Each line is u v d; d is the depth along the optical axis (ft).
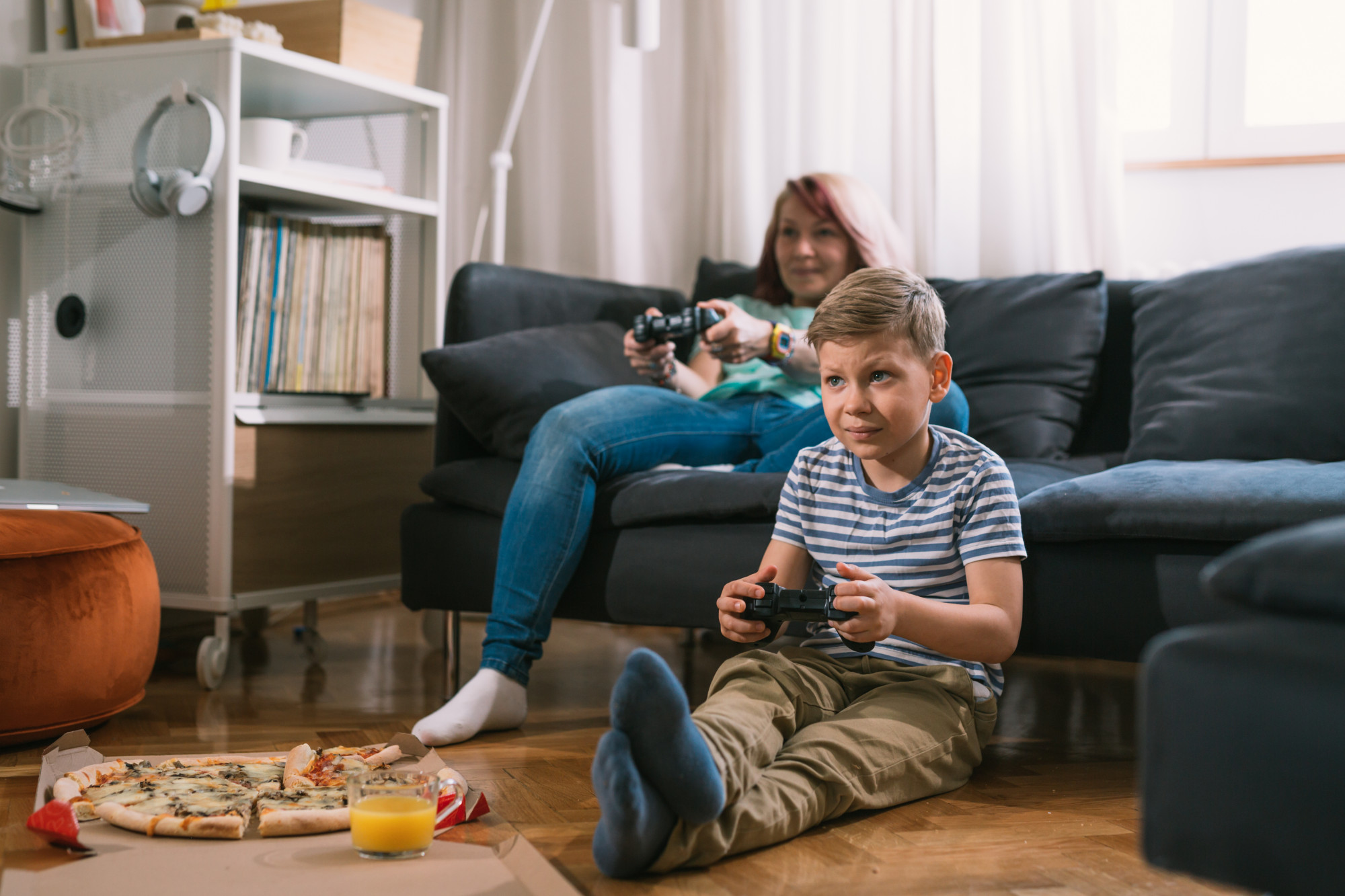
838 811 3.50
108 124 6.22
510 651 4.75
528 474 4.91
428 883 2.92
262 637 7.28
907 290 3.84
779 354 5.51
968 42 7.52
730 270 7.50
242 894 2.81
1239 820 1.72
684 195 8.68
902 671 3.93
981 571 3.87
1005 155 7.35
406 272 7.30
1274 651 1.72
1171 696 1.83
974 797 3.86
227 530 5.88
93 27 6.75
